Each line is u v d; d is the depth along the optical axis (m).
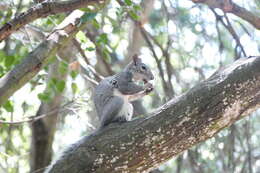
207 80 6.54
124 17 11.00
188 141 6.40
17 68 5.82
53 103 12.42
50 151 13.09
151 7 14.38
